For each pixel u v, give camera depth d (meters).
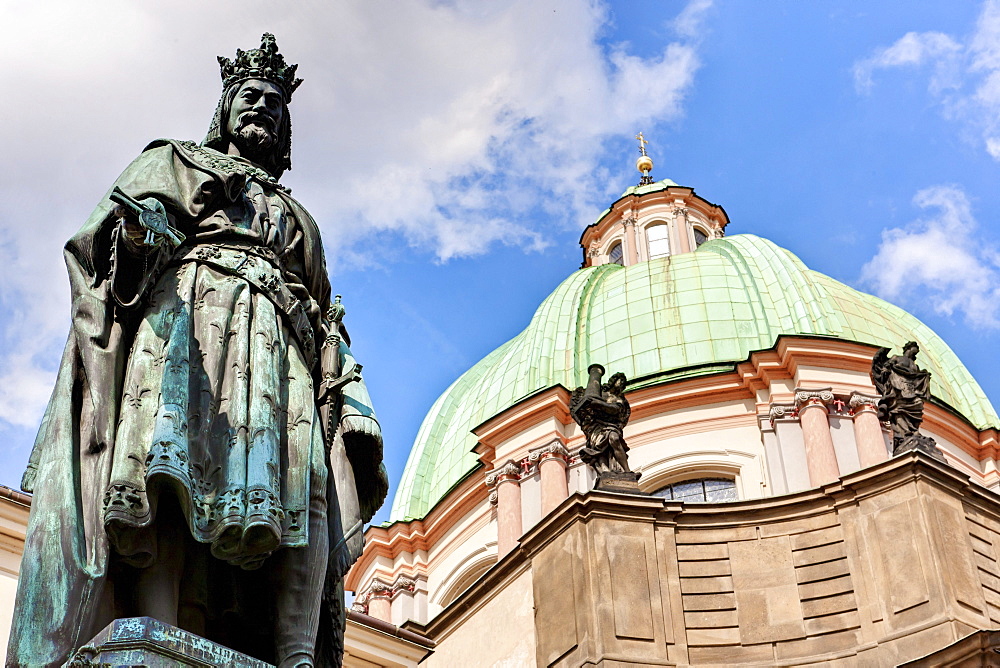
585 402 31.70
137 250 5.14
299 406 5.34
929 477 28.59
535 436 46.03
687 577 28.61
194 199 5.59
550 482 44.44
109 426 4.95
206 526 4.79
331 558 5.39
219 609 5.22
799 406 44.19
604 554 28.22
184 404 4.95
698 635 27.77
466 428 52.50
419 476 52.69
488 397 51.84
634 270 53.88
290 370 5.45
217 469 4.95
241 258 5.56
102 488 4.83
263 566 5.26
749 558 28.91
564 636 27.55
